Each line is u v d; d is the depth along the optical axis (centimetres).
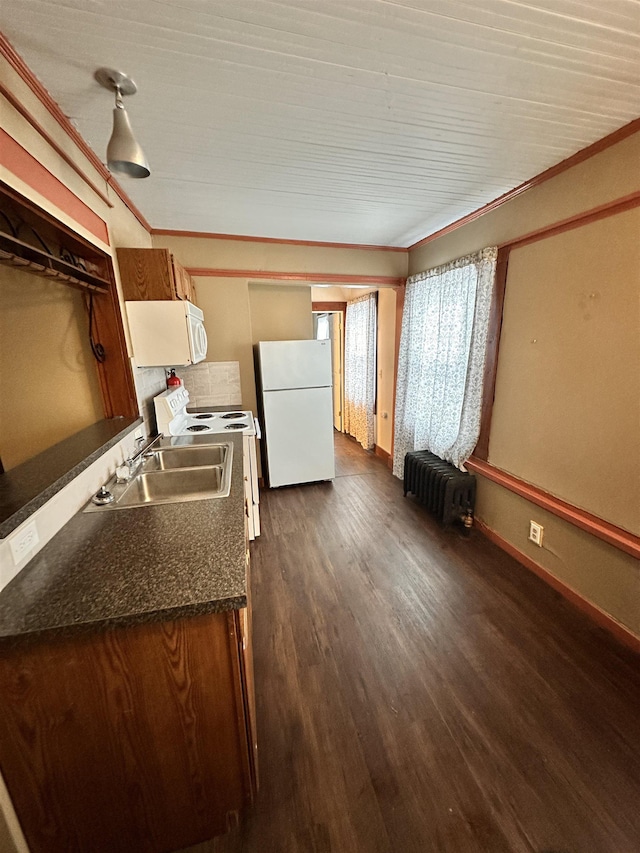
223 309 330
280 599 205
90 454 135
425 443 336
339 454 483
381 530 281
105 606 84
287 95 134
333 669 160
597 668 159
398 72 123
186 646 89
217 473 184
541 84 130
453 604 200
